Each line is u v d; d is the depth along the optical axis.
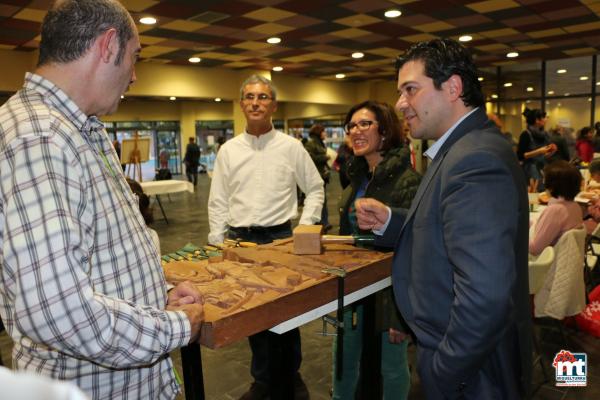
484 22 5.69
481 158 0.93
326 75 10.45
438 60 1.03
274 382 1.19
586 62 9.09
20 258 0.68
